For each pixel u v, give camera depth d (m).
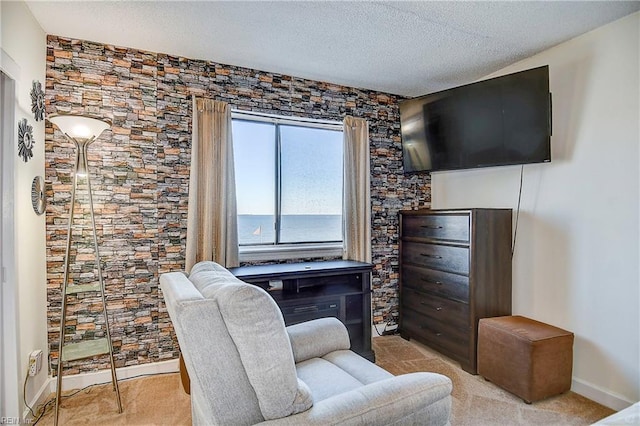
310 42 2.60
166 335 2.79
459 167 3.01
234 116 3.13
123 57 2.66
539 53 2.79
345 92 3.46
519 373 2.37
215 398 1.20
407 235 3.51
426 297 3.27
